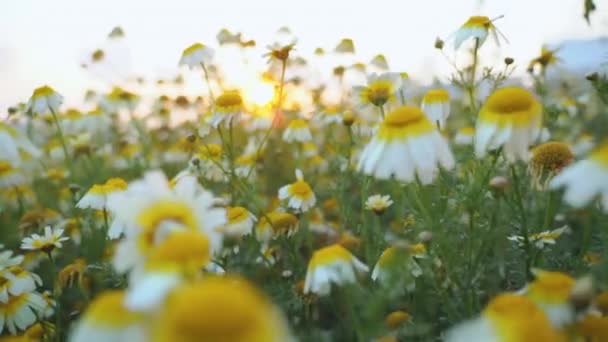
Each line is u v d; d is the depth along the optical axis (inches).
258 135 235.9
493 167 95.8
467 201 102.2
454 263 97.0
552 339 44.2
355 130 229.1
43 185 264.1
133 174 271.1
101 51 300.8
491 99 91.1
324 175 237.3
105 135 323.6
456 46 132.6
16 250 179.6
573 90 196.2
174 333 34.2
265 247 139.9
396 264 78.0
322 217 169.3
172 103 324.2
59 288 122.3
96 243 151.8
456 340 46.8
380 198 134.6
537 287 62.6
